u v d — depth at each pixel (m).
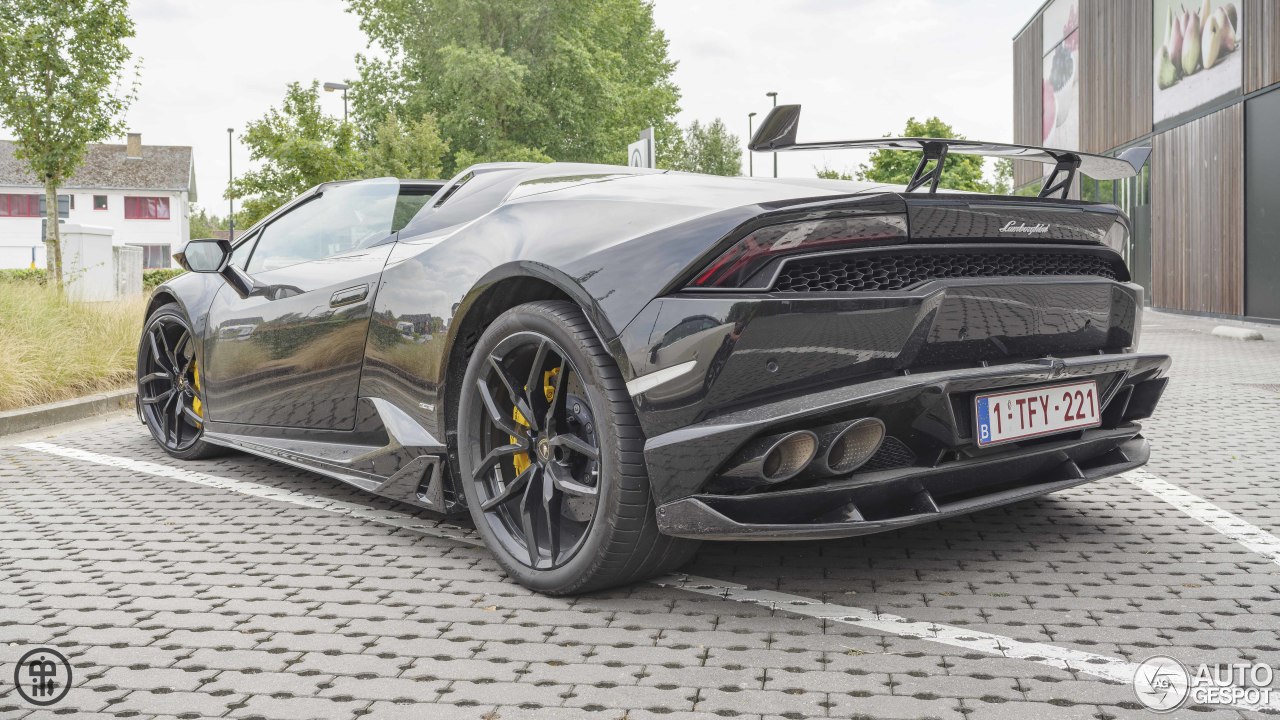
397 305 3.09
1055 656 2.09
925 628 2.27
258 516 3.50
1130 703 1.86
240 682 2.03
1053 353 2.60
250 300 3.98
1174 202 16.42
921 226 2.36
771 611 2.41
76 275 11.34
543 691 1.96
